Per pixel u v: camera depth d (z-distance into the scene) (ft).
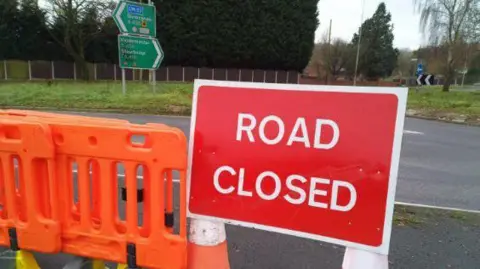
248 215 7.06
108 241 7.56
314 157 6.58
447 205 16.07
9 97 53.47
